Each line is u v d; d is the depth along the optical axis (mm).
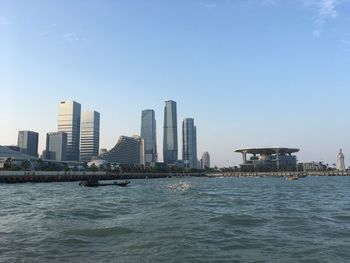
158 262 20266
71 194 82000
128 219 37125
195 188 116812
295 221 35750
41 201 61031
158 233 28781
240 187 125500
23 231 29766
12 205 53031
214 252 22562
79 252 22453
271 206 51562
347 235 28250
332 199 65812
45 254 21953
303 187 122312
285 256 21531
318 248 23516
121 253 22188
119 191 96312
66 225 32969
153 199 65125
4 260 20625
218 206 51156
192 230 30219
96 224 33594
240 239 26578
